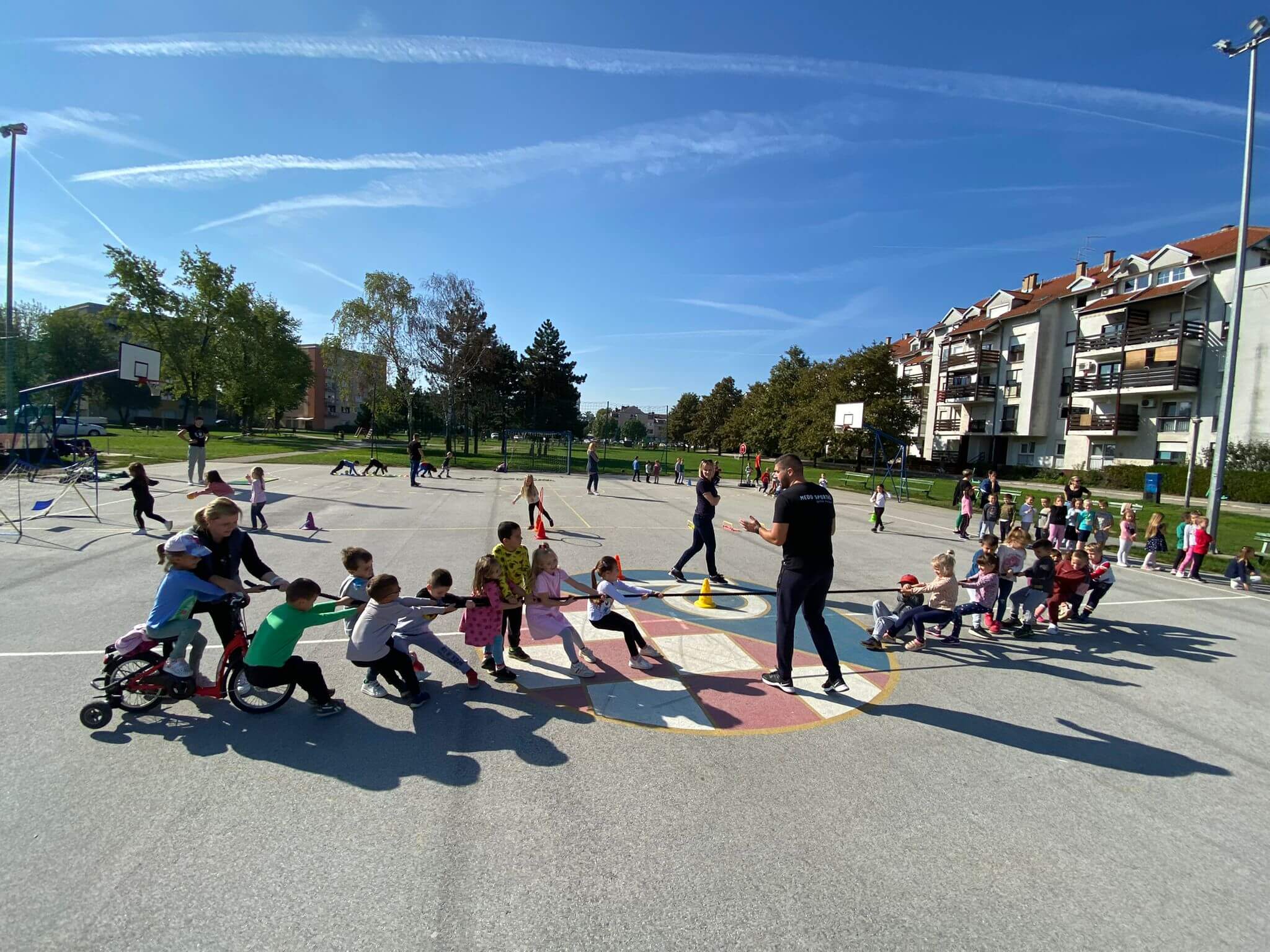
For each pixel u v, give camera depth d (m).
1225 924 2.59
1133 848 3.11
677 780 3.54
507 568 5.06
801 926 2.46
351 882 2.59
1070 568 7.23
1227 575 10.50
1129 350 33.78
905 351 61.97
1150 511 21.31
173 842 2.80
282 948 2.23
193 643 4.20
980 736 4.29
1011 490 30.84
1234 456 27.70
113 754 3.56
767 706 4.64
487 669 5.01
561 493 21.16
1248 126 12.44
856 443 42.62
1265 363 28.45
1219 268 30.39
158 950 2.21
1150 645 6.66
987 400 44.53
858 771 3.74
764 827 3.12
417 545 10.45
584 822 3.09
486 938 2.32
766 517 16.67
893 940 2.40
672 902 2.55
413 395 43.12
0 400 35.34
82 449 22.69
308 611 4.00
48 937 2.24
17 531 10.11
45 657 4.92
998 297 45.41
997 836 3.14
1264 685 5.53
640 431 104.19
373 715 4.20
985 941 2.43
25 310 57.62
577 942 2.32
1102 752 4.13
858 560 11.12
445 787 3.35
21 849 2.71
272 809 3.09
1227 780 3.83
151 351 21.75
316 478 22.66
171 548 3.97
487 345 42.66
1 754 3.50
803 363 61.25
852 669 5.52
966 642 6.50
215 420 76.56
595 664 5.34
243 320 51.03
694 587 8.41
